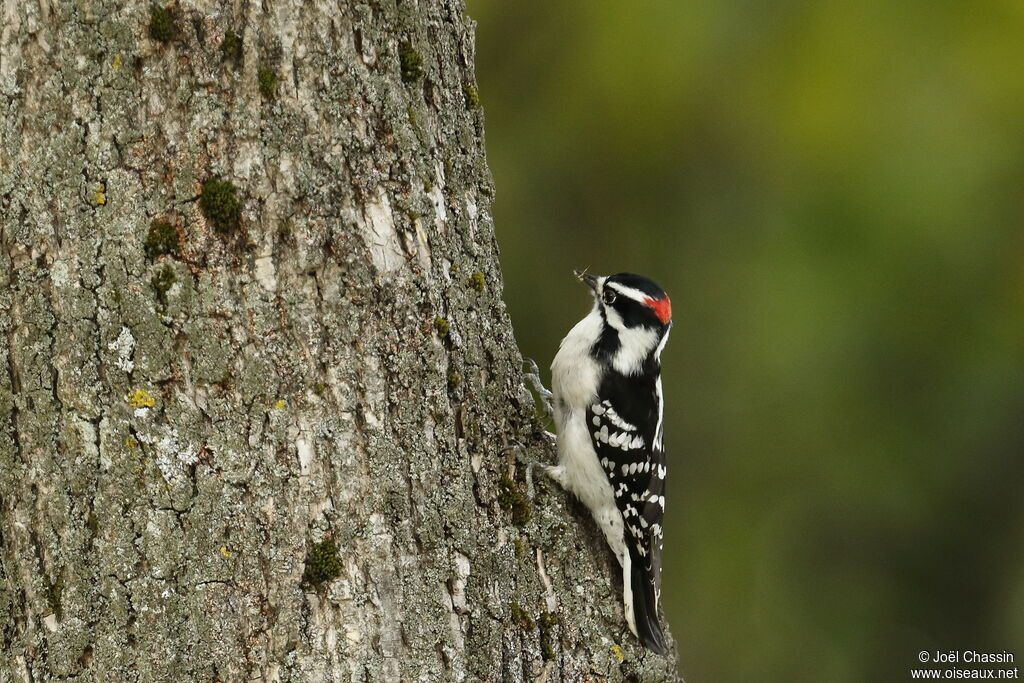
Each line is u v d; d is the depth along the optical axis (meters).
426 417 7.46
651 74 15.73
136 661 6.75
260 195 6.86
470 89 8.41
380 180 7.24
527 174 16.77
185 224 6.78
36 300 6.82
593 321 10.98
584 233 17.08
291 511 6.90
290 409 6.92
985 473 17.27
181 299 6.78
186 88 6.75
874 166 15.40
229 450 6.83
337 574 6.97
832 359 16.34
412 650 7.21
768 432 17.20
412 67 7.53
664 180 16.59
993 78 15.19
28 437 6.89
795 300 15.89
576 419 10.57
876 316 15.84
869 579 18.16
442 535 7.47
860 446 17.12
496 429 8.30
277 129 6.88
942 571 18.09
